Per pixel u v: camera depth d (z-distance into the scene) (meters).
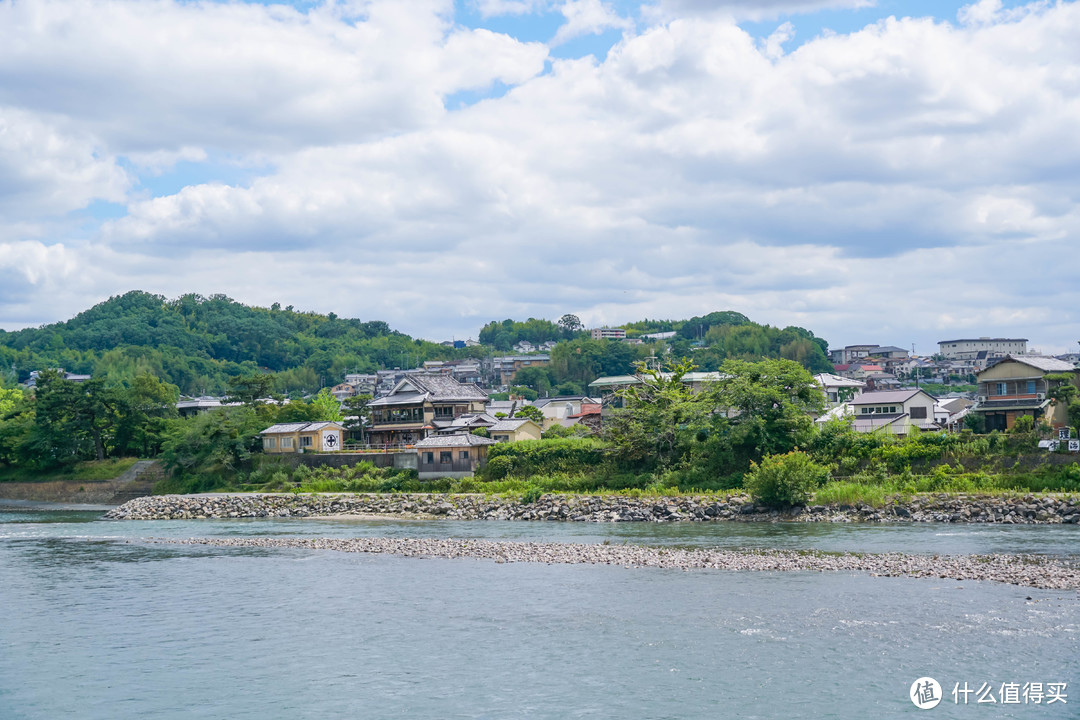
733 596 36.38
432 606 36.78
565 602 36.59
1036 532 52.41
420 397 106.56
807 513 62.50
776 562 43.47
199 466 102.19
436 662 29.05
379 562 48.47
